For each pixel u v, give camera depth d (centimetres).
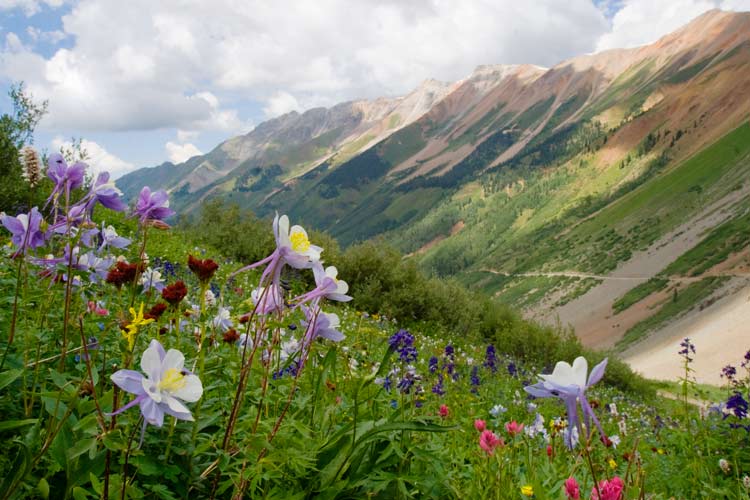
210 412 253
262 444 213
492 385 911
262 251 2466
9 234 532
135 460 204
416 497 275
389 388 397
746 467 564
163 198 260
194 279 827
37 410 255
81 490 184
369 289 2281
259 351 261
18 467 186
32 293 275
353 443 244
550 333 2988
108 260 301
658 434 796
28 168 274
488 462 308
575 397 184
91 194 265
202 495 236
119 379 159
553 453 377
